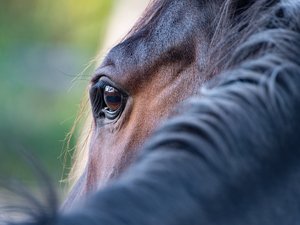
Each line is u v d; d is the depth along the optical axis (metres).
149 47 2.98
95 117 3.14
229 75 2.23
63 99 20.77
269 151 1.99
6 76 22.56
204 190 1.87
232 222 1.87
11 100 21.05
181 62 2.91
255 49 2.46
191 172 1.89
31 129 19.53
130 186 1.84
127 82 2.99
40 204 1.81
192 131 1.99
